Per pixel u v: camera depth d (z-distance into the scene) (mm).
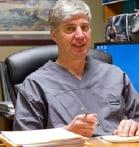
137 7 2633
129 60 2303
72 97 1626
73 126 1314
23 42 2834
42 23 2881
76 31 1632
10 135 1151
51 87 1633
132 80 2293
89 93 1665
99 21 3055
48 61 1823
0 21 2771
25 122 1547
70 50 1650
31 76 1674
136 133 1347
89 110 1622
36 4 2861
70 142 1066
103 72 1755
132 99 1775
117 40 2609
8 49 2799
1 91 2629
